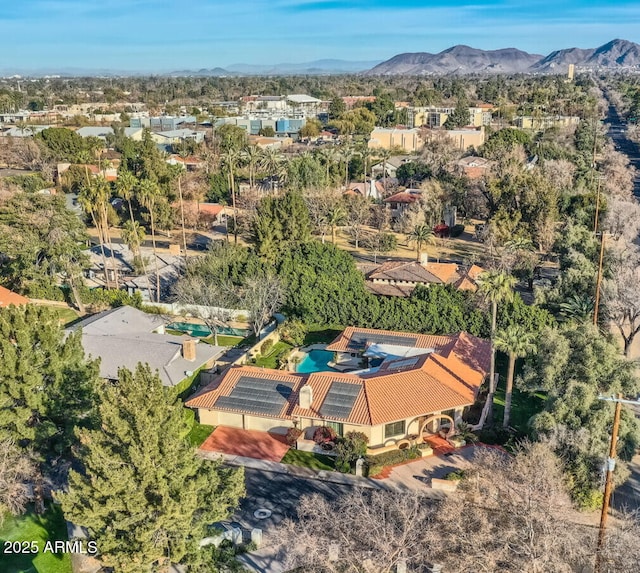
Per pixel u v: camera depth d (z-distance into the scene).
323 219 110.19
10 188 117.31
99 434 32.66
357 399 50.59
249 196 124.62
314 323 74.25
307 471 46.91
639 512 39.41
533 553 30.17
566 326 52.16
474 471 38.12
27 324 42.78
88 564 36.41
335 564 32.25
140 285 86.75
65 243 81.81
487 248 99.12
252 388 54.12
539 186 100.44
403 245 110.69
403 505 34.25
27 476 39.69
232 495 34.69
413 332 70.12
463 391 53.62
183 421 34.72
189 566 33.62
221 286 75.25
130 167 128.88
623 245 83.62
